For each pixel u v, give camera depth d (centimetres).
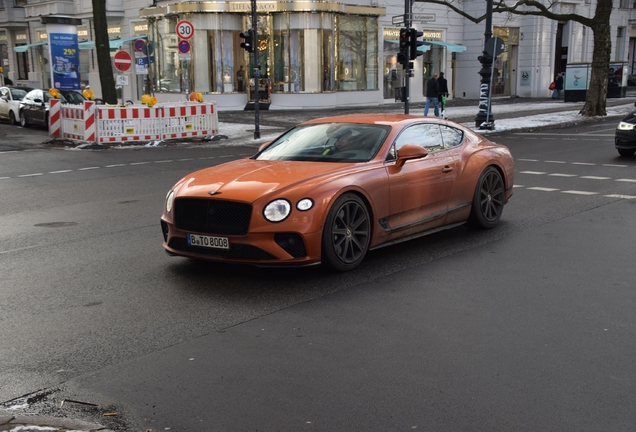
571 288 584
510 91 4369
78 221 927
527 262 673
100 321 518
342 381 402
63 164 1590
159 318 522
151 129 2042
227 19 3291
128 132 2006
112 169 1490
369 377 407
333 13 3322
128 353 453
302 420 355
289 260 595
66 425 349
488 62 2284
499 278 618
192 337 480
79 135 2002
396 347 455
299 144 732
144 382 407
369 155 690
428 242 772
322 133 742
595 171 1322
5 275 656
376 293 578
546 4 4206
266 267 665
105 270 668
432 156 750
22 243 797
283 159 706
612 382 394
